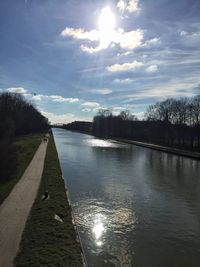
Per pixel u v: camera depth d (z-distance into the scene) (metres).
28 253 13.56
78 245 14.88
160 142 104.06
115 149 79.75
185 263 16.25
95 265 15.65
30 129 123.75
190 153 66.31
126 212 24.09
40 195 23.64
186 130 92.50
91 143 100.81
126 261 16.19
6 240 14.88
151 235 19.61
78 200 27.09
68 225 17.52
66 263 12.97
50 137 116.12
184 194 30.41
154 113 113.94
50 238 15.30
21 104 112.88
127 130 147.00
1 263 12.62
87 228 20.42
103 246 17.80
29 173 33.53
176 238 19.30
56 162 43.69
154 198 28.61
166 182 36.19
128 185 33.91
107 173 41.16
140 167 47.91
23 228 16.45
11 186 26.58
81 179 36.41
